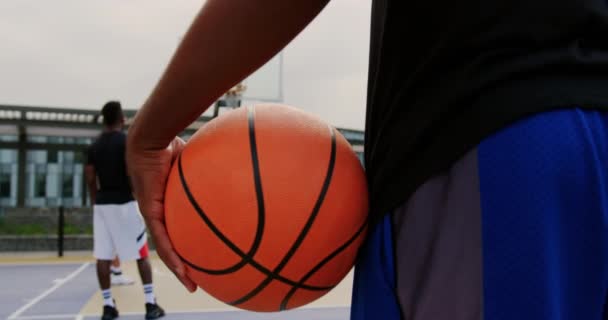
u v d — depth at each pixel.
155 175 0.88
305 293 0.88
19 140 11.85
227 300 0.91
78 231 11.05
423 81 0.68
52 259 9.17
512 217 0.59
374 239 0.72
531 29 0.61
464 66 0.65
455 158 0.63
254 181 0.82
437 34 0.67
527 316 0.58
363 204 0.87
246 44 0.67
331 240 0.83
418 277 0.67
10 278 6.86
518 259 0.58
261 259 0.83
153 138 0.83
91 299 5.30
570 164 0.58
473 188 0.61
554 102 0.59
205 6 0.67
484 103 0.62
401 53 0.72
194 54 0.68
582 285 0.60
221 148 0.86
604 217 0.58
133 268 7.57
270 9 0.64
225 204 0.82
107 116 4.16
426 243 0.66
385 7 0.77
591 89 0.61
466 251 0.62
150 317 4.29
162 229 0.90
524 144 0.59
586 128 0.59
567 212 0.59
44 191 11.99
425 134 0.66
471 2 0.64
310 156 0.85
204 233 0.84
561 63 0.61
